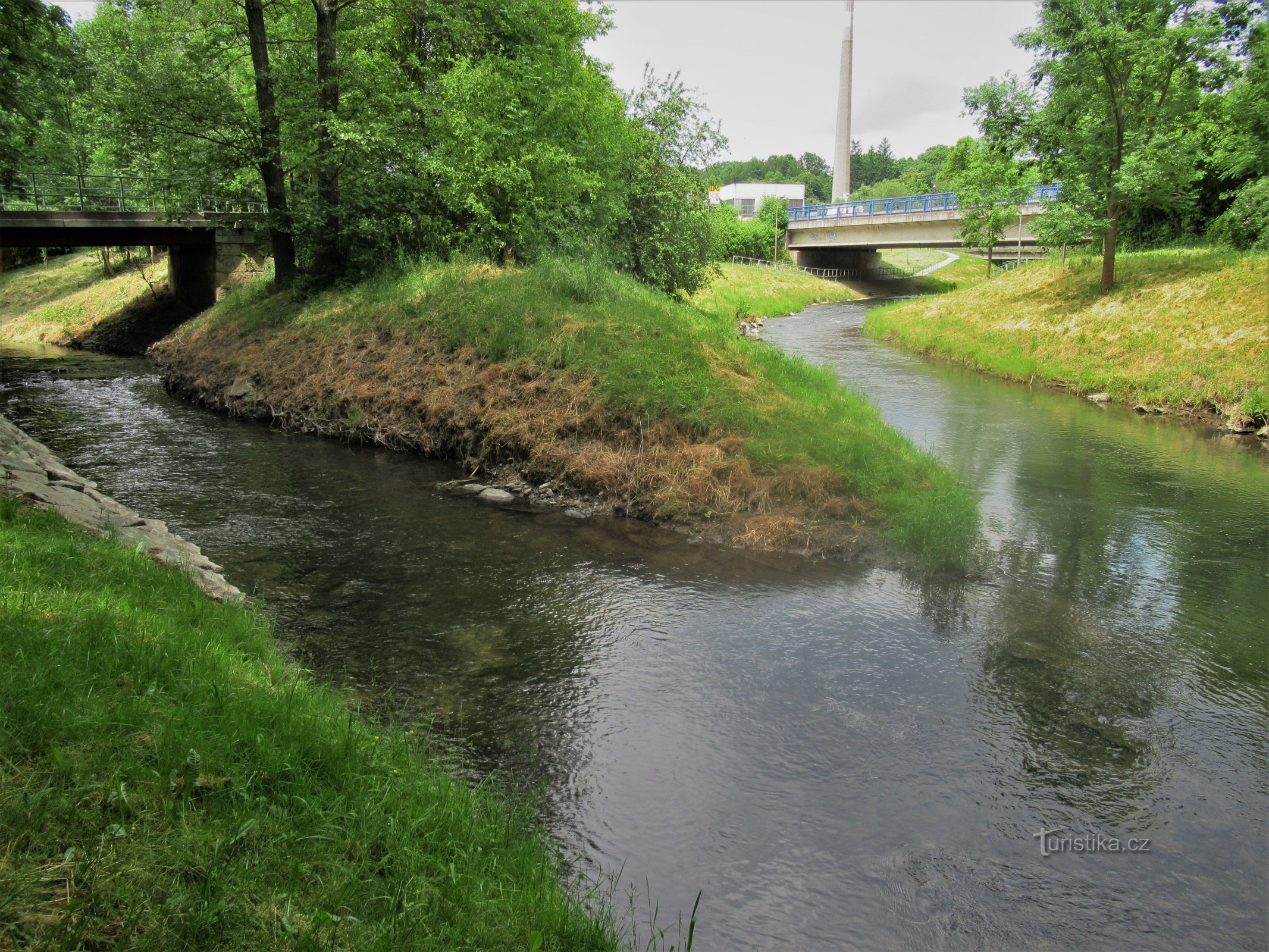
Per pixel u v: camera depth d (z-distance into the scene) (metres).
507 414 14.01
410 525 11.08
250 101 24.41
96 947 2.80
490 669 7.14
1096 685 7.14
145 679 4.59
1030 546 10.73
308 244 21.70
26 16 17.84
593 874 4.70
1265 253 26.14
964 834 5.19
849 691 6.93
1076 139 28.56
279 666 6.07
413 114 22.06
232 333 21.59
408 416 15.46
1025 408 20.75
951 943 4.32
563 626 8.09
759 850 4.98
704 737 6.19
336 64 20.70
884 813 5.37
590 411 13.34
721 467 11.97
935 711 6.64
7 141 22.08
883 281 78.75
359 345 17.73
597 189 24.42
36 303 39.81
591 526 11.32
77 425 16.77
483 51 23.64
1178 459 15.59
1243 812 5.48
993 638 8.03
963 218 51.16
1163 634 8.20
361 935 3.21
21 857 3.07
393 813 4.20
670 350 14.91
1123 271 29.45
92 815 3.39
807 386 15.73
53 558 6.01
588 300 17.17
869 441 12.98
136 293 35.25
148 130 20.39
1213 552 10.57
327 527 10.88
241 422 17.56
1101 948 4.32
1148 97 27.33
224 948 2.95
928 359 29.64
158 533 9.27
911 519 10.48
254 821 3.60
